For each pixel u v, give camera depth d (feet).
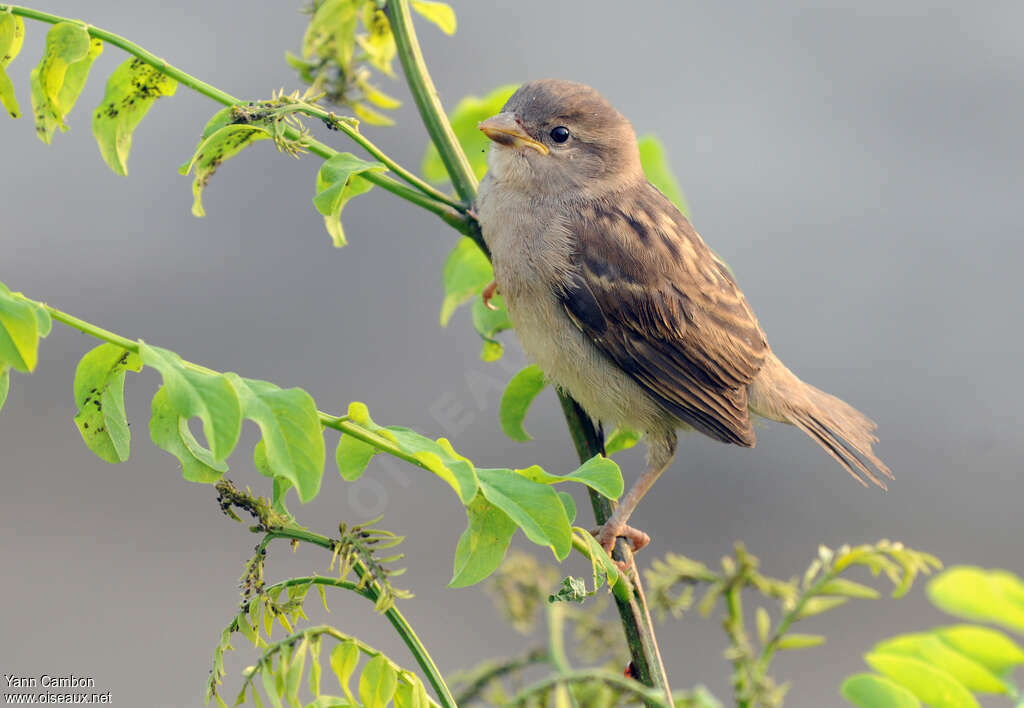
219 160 15.80
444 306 22.04
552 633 14.93
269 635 12.89
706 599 14.83
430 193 17.42
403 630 13.20
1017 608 11.82
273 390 11.65
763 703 14.47
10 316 11.14
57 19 15.12
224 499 12.76
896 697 12.75
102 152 16.22
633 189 25.71
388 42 18.84
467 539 12.53
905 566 14.23
